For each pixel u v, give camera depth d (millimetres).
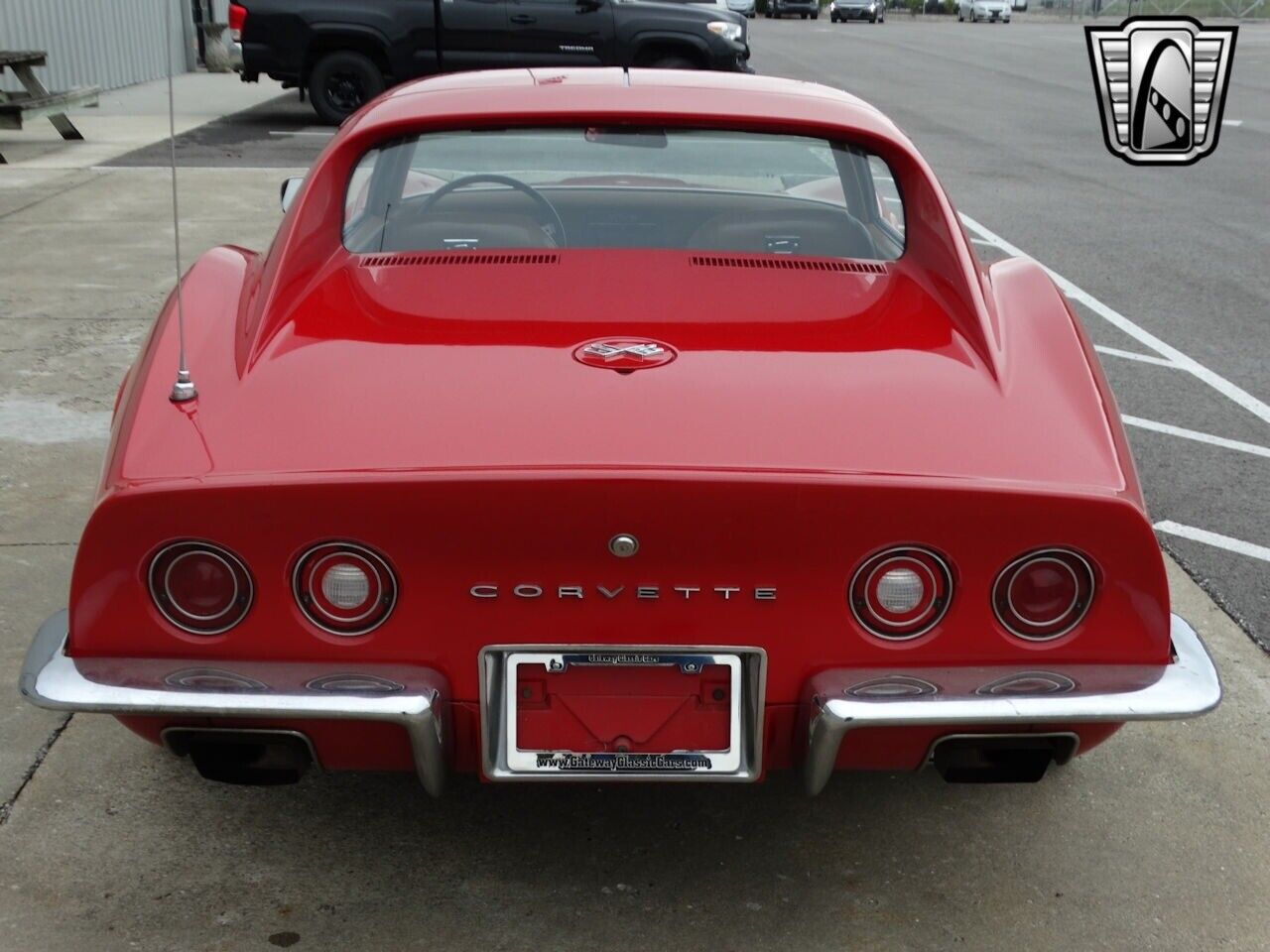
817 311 2625
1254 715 3219
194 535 2064
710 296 2660
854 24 45688
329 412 2211
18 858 2576
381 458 2090
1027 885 2592
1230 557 4094
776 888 2561
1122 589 2133
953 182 11453
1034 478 2123
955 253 2762
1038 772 2287
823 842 2707
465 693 2162
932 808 2832
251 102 16422
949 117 16328
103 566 2088
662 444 2121
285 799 2795
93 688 2068
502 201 3197
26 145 12117
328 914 2453
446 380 2295
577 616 2123
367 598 2109
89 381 5473
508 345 2418
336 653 2127
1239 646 3543
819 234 3113
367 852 2633
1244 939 2455
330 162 2947
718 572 2098
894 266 2895
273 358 2377
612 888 2547
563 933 2418
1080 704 2086
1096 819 2809
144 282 7094
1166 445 5094
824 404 2264
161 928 2402
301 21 13625
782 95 3262
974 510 2059
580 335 2467
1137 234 9391
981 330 2523
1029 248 8812
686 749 2195
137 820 2711
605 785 2873
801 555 2084
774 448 2127
